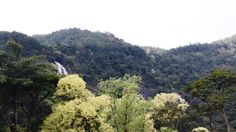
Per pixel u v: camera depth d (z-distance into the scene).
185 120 42.56
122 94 29.77
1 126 23.23
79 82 22.56
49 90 22.30
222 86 39.06
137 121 29.41
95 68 107.75
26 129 23.11
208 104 39.25
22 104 22.59
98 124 22.47
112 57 118.75
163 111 36.31
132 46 136.00
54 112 22.27
